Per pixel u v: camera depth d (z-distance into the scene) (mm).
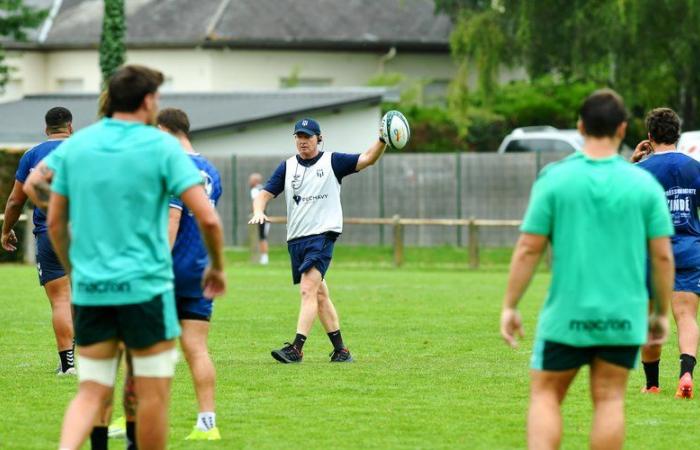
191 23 137375
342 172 35406
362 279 71688
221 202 101062
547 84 137625
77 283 19141
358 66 143125
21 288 61250
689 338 30188
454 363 36000
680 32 104250
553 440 19344
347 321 47406
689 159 29828
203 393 24719
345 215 102812
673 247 29969
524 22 111062
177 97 117188
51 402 29031
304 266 35375
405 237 101938
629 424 26906
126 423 21562
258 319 47906
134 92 19453
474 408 28625
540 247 19516
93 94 119812
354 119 109125
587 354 19562
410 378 33000
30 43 140375
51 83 143250
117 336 19453
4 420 26797
